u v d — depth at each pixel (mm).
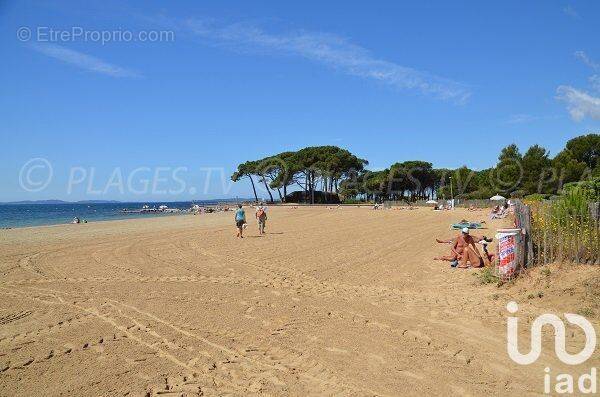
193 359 6289
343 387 5449
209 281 11844
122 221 44531
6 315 8422
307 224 33906
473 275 12531
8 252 17797
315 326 7855
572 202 11070
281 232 26938
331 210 60500
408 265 14602
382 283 11719
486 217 40469
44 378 5617
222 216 52750
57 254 17219
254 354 6508
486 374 5902
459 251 14695
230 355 6457
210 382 5566
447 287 11125
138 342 6949
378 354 6543
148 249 18797
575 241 10297
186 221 42156
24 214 83188
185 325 7832
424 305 9352
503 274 10625
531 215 11711
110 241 22188
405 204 76438
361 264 14797
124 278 12250
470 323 8023
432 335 7398
